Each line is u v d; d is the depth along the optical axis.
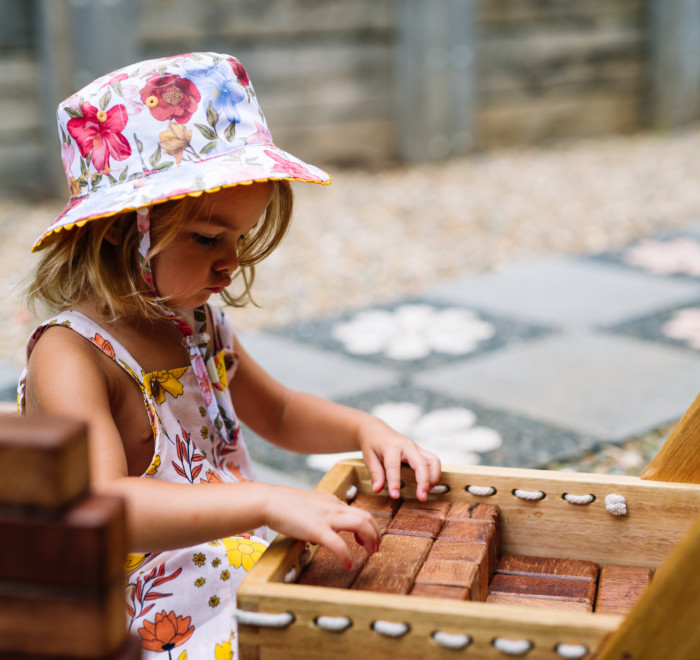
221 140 1.15
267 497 1.00
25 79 5.16
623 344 3.21
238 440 1.37
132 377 1.20
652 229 4.89
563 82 7.12
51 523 0.57
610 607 1.04
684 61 7.49
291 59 5.98
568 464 2.30
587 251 4.52
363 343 3.29
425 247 4.64
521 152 6.87
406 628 0.83
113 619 0.59
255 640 0.87
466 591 0.96
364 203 5.50
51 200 5.27
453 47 6.44
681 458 1.12
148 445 1.21
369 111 6.36
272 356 3.16
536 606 1.05
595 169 6.31
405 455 1.22
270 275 4.18
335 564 1.01
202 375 1.26
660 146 7.00
